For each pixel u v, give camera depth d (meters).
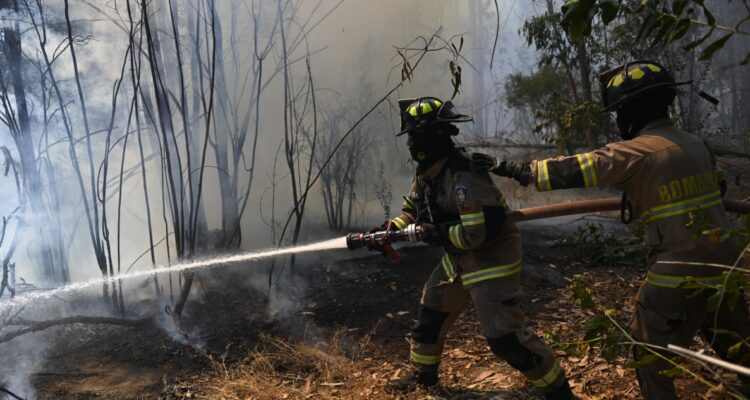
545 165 2.49
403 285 4.77
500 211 2.71
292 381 3.44
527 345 2.76
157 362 3.68
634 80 2.51
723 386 1.83
